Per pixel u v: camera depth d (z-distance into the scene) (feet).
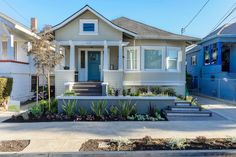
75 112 39.83
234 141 24.64
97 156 21.74
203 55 81.51
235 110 45.85
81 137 27.17
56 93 54.60
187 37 59.72
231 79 63.57
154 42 59.41
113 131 29.81
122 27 61.26
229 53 75.61
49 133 28.96
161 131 29.81
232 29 71.77
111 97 40.29
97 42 55.98
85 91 52.65
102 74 62.18
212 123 34.55
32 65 66.59
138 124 33.68
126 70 59.62
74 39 56.80
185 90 61.26
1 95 48.06
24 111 44.68
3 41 62.08
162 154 21.89
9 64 54.19
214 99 63.87
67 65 62.59
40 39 42.65
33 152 22.06
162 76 59.62
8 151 22.45
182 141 23.81
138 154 21.83
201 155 22.00
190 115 39.45
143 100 40.75
